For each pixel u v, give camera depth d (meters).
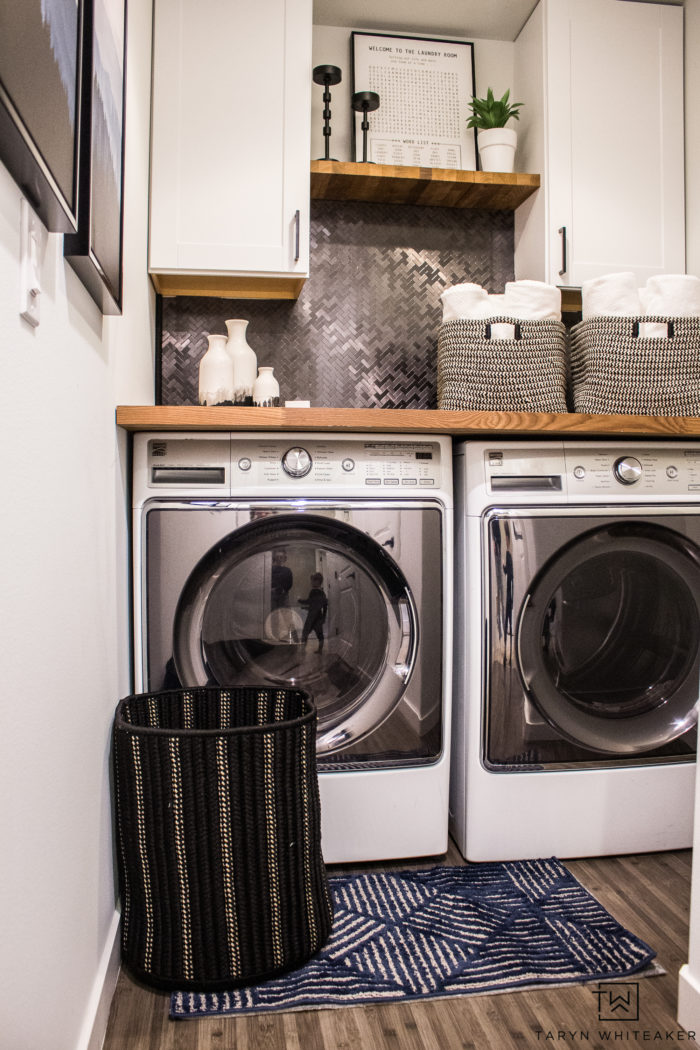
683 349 2.06
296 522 1.75
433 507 1.81
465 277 2.63
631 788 1.87
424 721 1.80
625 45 2.44
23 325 0.82
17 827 0.79
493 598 1.79
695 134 2.42
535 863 1.82
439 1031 1.28
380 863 1.83
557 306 2.14
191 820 1.32
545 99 2.40
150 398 2.21
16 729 0.79
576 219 2.40
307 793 1.42
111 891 1.41
